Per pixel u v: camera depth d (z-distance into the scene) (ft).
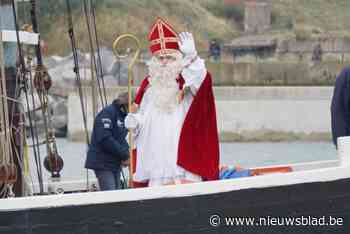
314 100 383.86
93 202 84.02
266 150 333.62
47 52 386.52
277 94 383.04
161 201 85.81
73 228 83.71
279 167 109.29
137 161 95.55
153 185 94.02
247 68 460.55
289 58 510.99
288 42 519.60
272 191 88.84
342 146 91.45
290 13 547.49
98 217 84.23
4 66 96.94
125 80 397.19
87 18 117.19
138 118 95.09
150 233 85.61
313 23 545.03
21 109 99.30
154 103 94.79
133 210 85.10
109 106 120.06
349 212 90.74
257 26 534.78
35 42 102.53
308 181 89.71
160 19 95.71
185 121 93.20
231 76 460.14
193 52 93.61
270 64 463.42
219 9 531.09
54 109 379.96
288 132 382.22
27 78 103.96
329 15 552.82
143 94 96.89
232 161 293.02
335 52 507.30
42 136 238.27
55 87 387.14
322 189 90.17
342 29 537.65
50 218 82.99
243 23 534.78
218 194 87.30
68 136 355.15
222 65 460.55
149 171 94.48
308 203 89.76
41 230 82.84
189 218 86.63
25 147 99.40
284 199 89.15
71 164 250.37
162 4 490.90
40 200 82.74
